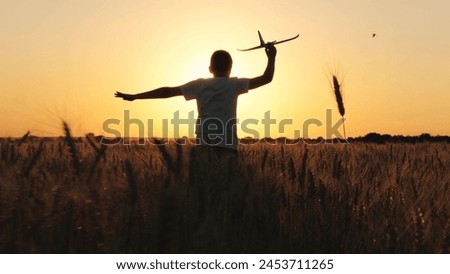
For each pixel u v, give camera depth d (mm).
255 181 4008
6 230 3244
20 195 3441
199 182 3689
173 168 3764
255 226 3525
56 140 4891
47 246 3244
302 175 4496
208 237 3227
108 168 4395
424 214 3787
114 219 3391
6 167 4227
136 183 3486
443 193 4504
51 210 3332
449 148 8039
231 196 3588
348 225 3740
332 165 5207
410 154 6840
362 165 5922
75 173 3963
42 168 4176
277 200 3998
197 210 3383
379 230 3680
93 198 3508
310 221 3863
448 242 3420
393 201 4230
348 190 4336
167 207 3154
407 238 3537
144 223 3307
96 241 3279
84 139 4320
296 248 3564
